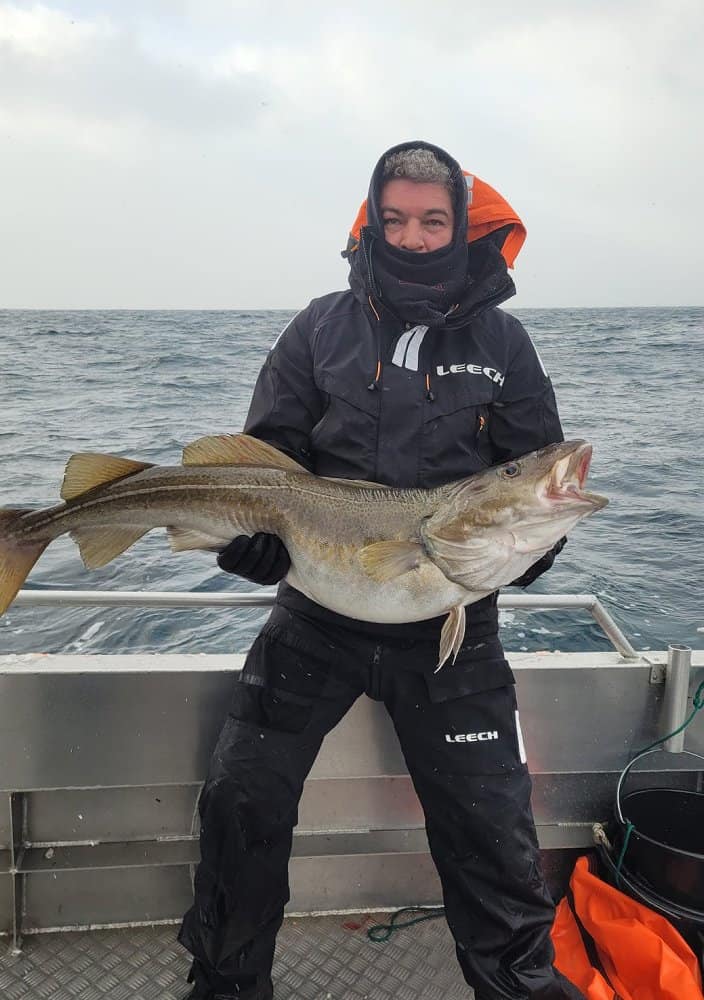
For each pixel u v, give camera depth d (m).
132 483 2.13
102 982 2.27
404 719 2.03
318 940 2.46
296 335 2.19
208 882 1.98
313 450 2.17
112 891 2.46
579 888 2.39
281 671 2.01
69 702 2.28
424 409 2.01
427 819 2.03
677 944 2.14
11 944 2.39
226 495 2.07
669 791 2.54
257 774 1.94
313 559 2.01
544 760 2.46
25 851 2.40
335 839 2.52
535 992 1.88
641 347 35.38
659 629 5.55
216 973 1.99
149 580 5.95
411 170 2.04
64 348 32.75
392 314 2.05
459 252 2.06
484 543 1.91
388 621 1.96
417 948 2.44
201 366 24.59
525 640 5.33
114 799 2.42
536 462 1.89
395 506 1.97
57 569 6.15
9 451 11.29
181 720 2.31
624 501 9.23
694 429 14.20
